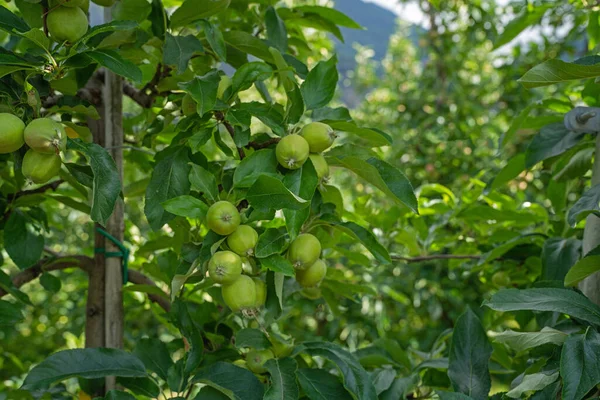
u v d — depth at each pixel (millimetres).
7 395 2008
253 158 1559
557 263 2018
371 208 2885
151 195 1678
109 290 2051
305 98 1694
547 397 1531
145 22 2102
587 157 2055
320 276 1632
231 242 1483
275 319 1727
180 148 1723
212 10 1791
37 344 5270
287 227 1472
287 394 1575
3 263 2324
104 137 2090
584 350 1365
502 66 5930
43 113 1799
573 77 1452
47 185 2094
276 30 2115
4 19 1556
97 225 2064
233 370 1649
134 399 1642
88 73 1740
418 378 2094
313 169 1525
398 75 7773
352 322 4695
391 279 4746
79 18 1581
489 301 1506
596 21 2531
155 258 2201
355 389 1633
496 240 2580
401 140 6309
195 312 2084
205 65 2035
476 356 1803
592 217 1790
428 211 2822
